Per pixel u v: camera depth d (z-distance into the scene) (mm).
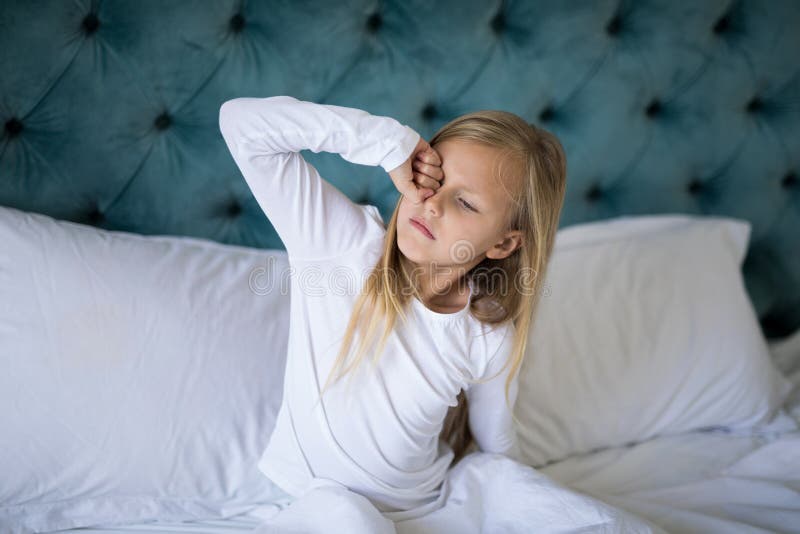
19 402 739
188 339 821
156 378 792
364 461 734
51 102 867
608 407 985
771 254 1324
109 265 822
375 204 1078
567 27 1084
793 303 1356
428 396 738
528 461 936
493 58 1061
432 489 802
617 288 1051
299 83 969
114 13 864
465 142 680
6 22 819
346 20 960
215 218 1007
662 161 1217
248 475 816
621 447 1009
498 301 777
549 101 1124
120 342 787
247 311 874
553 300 1016
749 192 1278
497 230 699
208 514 804
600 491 905
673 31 1148
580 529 703
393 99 1021
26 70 843
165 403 789
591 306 1025
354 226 729
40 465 744
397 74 1015
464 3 1017
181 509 796
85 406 759
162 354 802
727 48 1194
